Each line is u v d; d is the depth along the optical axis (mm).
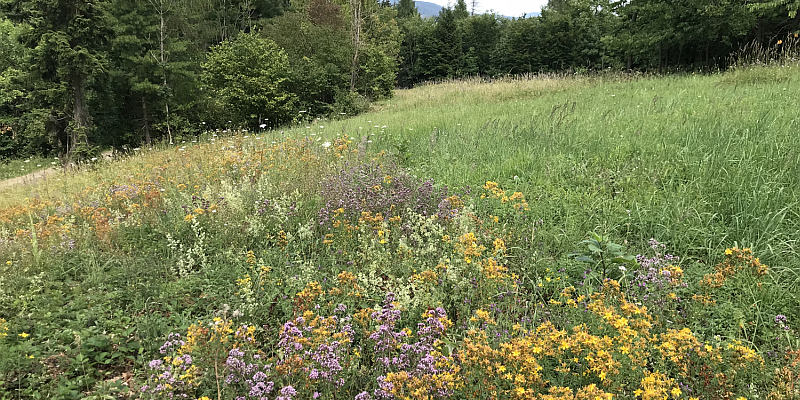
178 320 3604
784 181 4625
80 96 19625
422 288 3424
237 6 50125
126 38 24000
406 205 5035
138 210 5691
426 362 2453
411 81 71688
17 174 20641
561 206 5105
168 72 25938
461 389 2439
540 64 57312
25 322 3553
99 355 3223
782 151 5070
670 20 23125
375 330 3014
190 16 37375
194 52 31734
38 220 6430
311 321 2840
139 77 25266
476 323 3113
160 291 4020
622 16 27391
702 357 2561
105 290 4207
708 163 5184
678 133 6441
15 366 2988
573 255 4102
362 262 4160
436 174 6809
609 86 15570
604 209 4742
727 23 21219
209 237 5070
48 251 4906
